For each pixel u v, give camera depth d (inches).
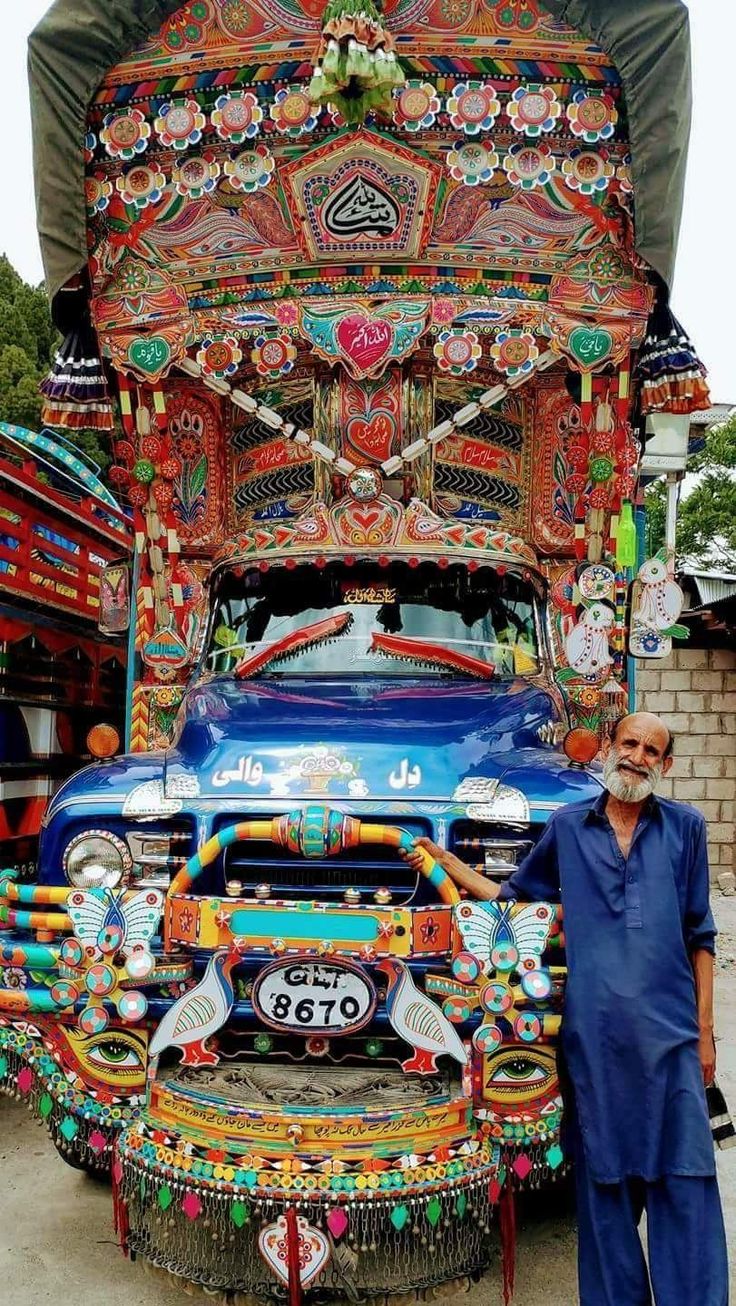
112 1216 159.2
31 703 225.8
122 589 211.8
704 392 198.8
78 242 177.8
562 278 178.7
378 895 127.2
